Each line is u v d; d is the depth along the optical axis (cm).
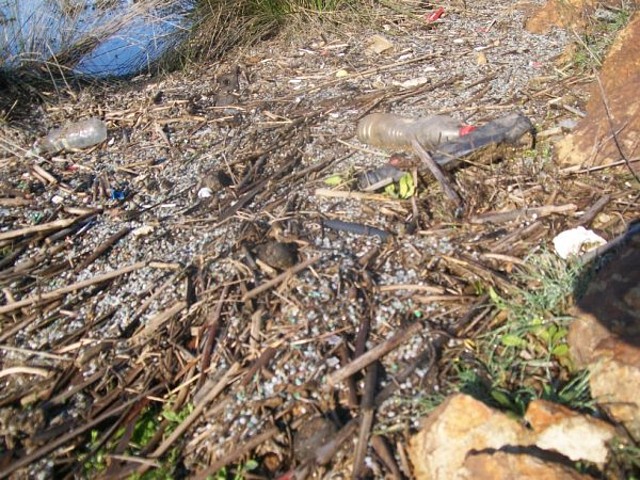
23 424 72
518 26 144
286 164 105
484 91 117
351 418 65
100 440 69
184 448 67
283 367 71
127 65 158
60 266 92
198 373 73
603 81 100
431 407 63
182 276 85
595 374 60
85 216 101
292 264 83
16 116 133
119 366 76
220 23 158
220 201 99
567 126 100
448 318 73
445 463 57
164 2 158
